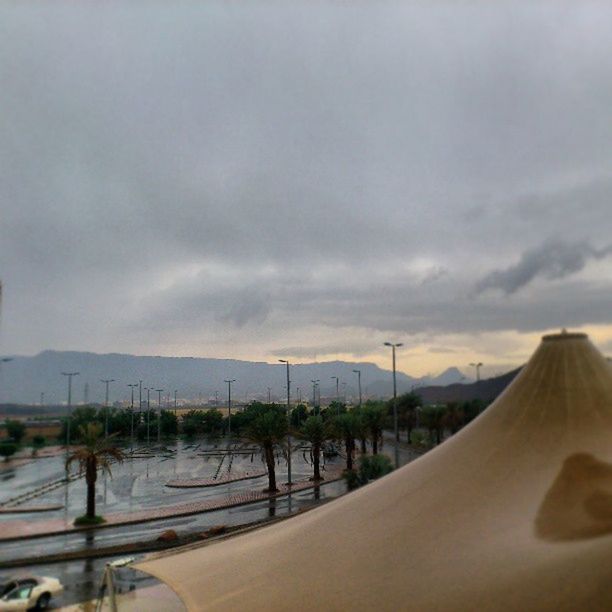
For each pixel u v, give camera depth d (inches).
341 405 3540.8
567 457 473.1
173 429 4087.1
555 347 557.0
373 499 531.2
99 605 669.3
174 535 1141.7
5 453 2864.2
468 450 531.8
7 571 974.4
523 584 334.0
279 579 447.8
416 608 354.9
